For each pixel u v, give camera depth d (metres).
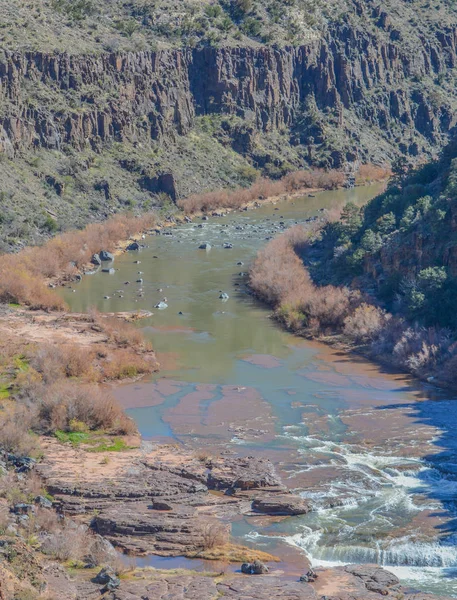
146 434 78.56
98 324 105.06
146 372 93.12
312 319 106.44
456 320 98.31
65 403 79.00
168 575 56.91
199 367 94.81
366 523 63.50
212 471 70.38
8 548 55.31
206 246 142.38
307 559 59.94
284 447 75.44
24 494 65.69
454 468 71.06
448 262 103.31
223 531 62.19
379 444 75.81
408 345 95.69
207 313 112.25
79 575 56.25
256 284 118.44
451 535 61.78
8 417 76.12
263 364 95.88
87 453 73.62
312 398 86.50
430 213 109.56
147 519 63.16
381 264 112.31
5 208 138.75
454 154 128.75
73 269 128.75
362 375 92.94
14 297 112.06
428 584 57.38
